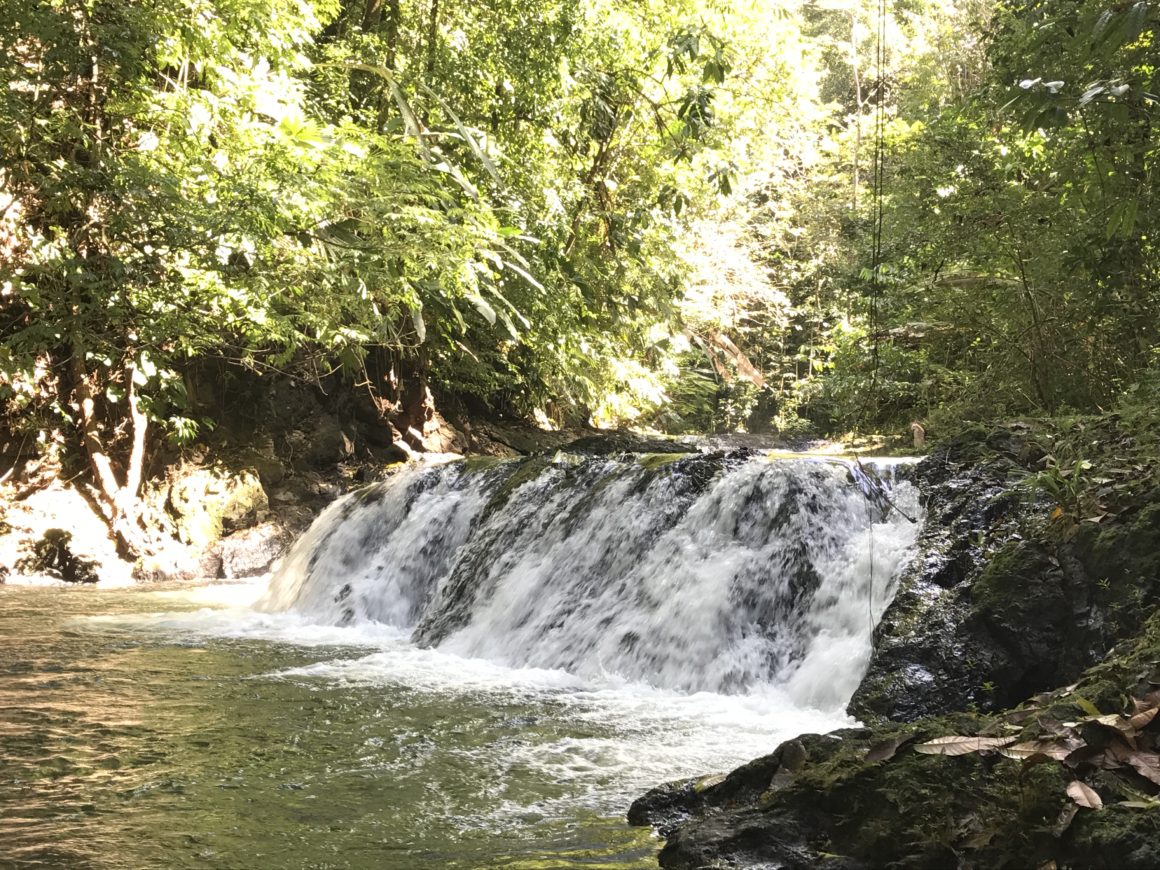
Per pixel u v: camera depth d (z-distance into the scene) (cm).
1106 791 248
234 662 631
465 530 878
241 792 360
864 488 609
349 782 373
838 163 2509
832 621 560
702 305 1948
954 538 538
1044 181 862
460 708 507
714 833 285
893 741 295
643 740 444
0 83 930
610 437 1153
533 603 713
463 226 882
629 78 1277
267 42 1000
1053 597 466
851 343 1092
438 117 1186
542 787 369
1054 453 575
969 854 249
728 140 1547
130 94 1005
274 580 984
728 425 2589
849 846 270
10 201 1026
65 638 705
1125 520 466
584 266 1405
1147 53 510
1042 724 283
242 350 1185
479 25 1229
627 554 689
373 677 591
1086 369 817
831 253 2405
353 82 1305
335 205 891
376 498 994
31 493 1112
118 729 448
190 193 920
